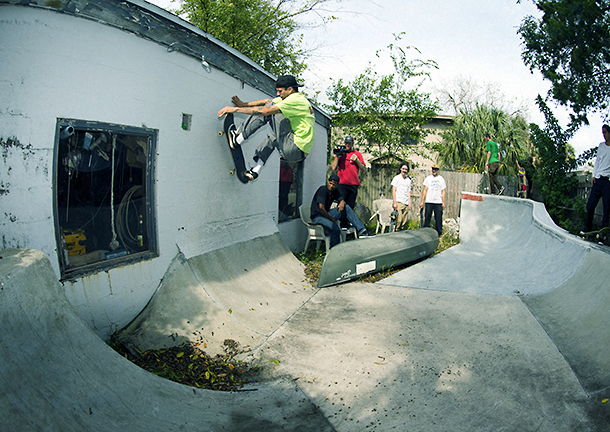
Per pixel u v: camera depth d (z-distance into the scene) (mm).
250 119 4582
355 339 3738
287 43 13117
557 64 7539
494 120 14766
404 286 5359
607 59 7027
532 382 2943
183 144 4129
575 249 5398
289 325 4090
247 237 5551
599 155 5914
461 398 2793
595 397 2674
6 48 2451
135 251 3621
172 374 2896
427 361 3309
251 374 3129
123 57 3260
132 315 3463
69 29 2791
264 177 6148
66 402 1935
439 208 8805
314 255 7266
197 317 3715
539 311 4285
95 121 3043
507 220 8922
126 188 3496
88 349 2359
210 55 4461
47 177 2725
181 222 4180
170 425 2260
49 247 2758
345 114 12766
